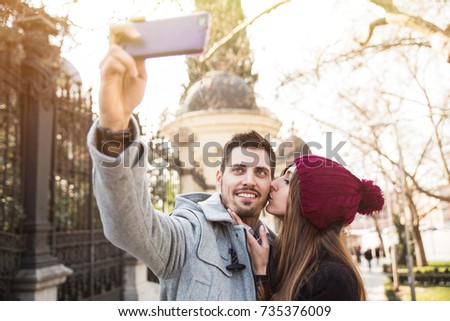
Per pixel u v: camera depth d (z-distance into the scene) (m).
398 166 12.09
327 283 1.51
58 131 5.22
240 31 5.57
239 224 1.71
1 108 4.42
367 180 1.86
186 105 6.19
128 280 6.34
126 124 1.18
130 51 1.08
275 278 1.74
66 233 5.04
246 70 6.52
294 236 1.73
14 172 4.30
